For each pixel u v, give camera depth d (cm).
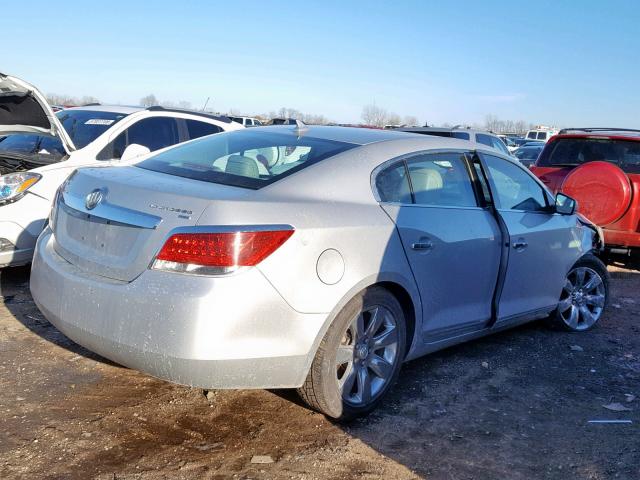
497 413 385
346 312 336
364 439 343
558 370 462
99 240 329
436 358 470
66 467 295
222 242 295
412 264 373
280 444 330
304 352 317
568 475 321
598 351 509
